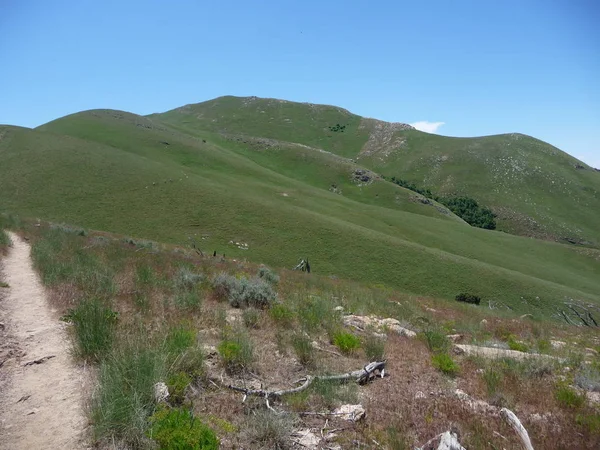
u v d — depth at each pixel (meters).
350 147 184.38
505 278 52.28
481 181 142.25
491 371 8.38
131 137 102.69
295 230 59.53
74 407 5.67
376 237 60.22
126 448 4.76
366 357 9.10
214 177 84.88
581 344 15.96
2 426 5.18
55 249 19.44
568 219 121.88
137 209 59.38
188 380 6.10
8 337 8.01
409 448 5.30
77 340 7.42
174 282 13.85
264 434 5.18
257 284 13.29
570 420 6.72
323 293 17.89
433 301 26.80
